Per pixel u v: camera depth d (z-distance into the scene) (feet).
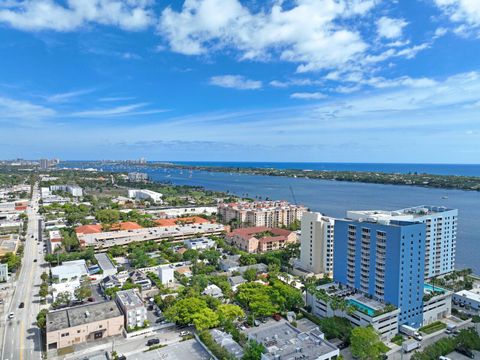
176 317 460.14
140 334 453.17
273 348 369.91
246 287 534.37
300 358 351.46
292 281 624.18
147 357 396.78
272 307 489.26
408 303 463.42
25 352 412.57
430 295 497.87
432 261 644.69
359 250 508.94
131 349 416.67
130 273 654.12
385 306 452.76
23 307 536.42
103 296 579.89
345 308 455.63
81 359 368.48
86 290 550.36
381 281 474.08
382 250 470.39
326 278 609.01
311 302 529.45
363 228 500.33
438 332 465.06
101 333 446.19
